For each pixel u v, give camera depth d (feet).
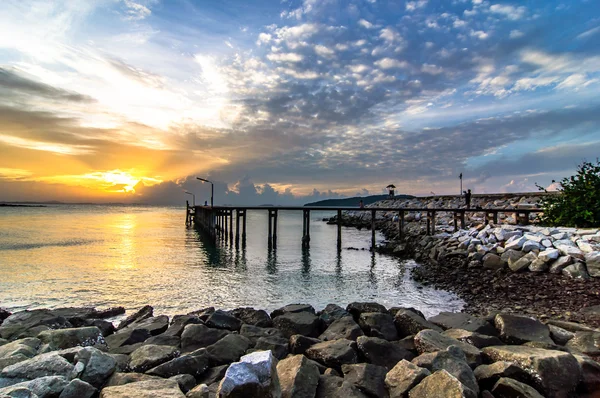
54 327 27.40
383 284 53.31
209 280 54.90
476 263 58.18
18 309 38.86
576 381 16.63
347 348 20.56
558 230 60.29
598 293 37.81
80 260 70.08
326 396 15.65
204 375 19.17
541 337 22.34
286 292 48.47
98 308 39.27
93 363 16.99
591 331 23.50
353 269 66.23
